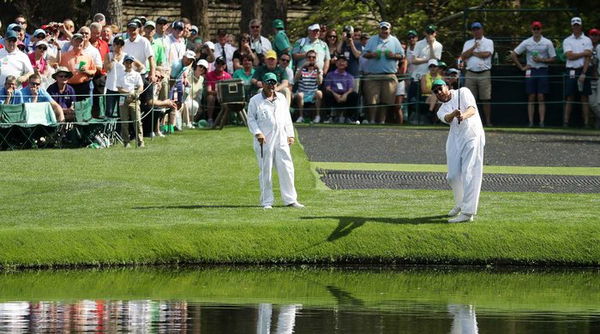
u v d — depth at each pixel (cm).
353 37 8975
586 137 8175
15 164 6525
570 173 6662
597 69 8725
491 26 10156
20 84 7038
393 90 8612
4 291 4181
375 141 7688
